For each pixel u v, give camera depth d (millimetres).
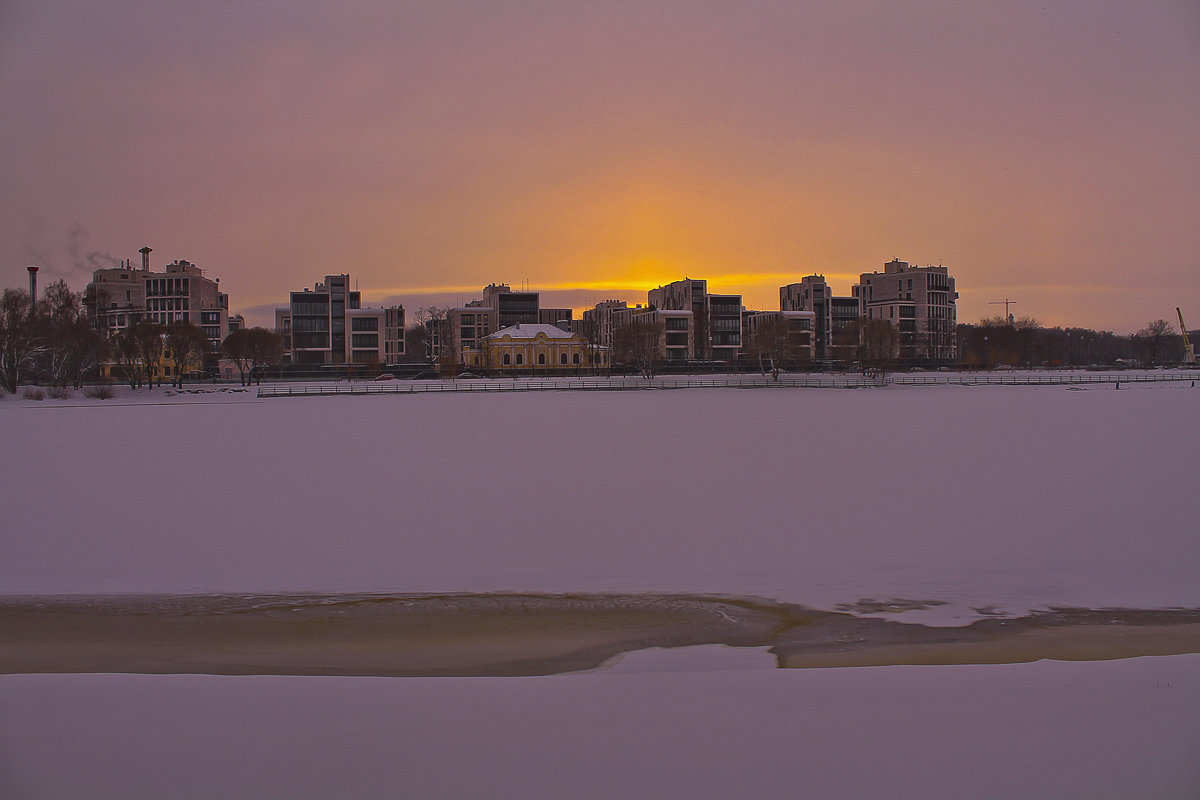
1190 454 48750
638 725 14375
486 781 12328
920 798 11781
